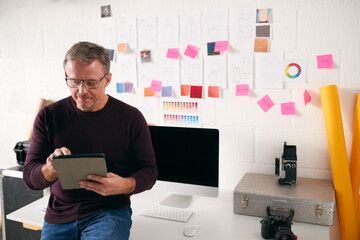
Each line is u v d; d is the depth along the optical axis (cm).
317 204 152
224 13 189
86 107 136
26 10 244
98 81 135
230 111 195
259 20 182
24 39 247
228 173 201
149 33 208
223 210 171
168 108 209
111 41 220
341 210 167
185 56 201
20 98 257
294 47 178
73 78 132
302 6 174
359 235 173
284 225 139
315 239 140
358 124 167
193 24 196
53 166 123
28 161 145
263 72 185
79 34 229
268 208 157
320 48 174
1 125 268
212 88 196
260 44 183
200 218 162
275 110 185
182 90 204
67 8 230
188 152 174
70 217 141
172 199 184
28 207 176
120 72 220
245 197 163
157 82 210
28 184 141
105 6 218
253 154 193
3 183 214
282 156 171
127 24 213
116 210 144
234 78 191
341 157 165
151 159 154
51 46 239
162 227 153
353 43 168
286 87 182
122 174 150
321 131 178
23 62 251
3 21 253
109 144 146
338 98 166
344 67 171
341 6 168
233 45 189
